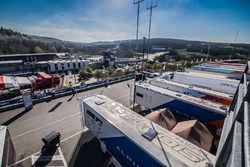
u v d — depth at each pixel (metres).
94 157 11.24
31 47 108.81
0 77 27.94
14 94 24.95
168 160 6.61
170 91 17.39
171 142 7.93
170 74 30.67
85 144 12.61
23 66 50.25
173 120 13.67
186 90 19.25
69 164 10.59
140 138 8.12
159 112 13.53
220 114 12.35
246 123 1.97
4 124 15.43
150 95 17.67
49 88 31.03
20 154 11.35
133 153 7.97
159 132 8.76
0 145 7.72
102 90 27.64
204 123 13.48
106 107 11.85
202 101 14.60
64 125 15.37
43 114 17.66
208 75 27.05
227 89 22.00
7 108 18.56
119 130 8.88
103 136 10.72
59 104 20.64
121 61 73.12
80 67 60.16
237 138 2.16
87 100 13.16
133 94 19.86
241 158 1.67
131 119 10.12
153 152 7.09
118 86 30.52
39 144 12.48
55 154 11.45
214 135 12.23
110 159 11.06
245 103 2.66
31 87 28.83
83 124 14.13
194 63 57.50
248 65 6.85
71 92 24.91
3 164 7.05
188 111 14.55
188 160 6.68
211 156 7.03
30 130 14.42
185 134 10.75
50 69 53.41
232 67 35.16
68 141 12.94
